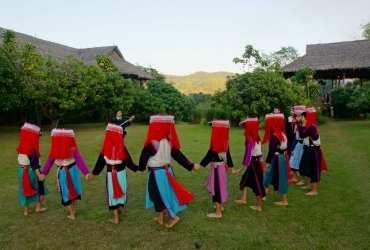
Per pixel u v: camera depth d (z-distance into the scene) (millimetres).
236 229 4125
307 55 23750
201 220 4438
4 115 19109
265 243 3736
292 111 6465
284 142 4891
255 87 14758
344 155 8727
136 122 22406
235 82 16031
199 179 6676
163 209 4141
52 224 4367
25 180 4551
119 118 8828
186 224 4305
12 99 12836
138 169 4113
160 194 4070
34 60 13641
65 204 4445
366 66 20266
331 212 4656
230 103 15430
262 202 5152
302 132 5508
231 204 5078
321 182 6215
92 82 14914
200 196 5535
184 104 22594
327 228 4113
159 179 4102
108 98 16297
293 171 6395
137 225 4305
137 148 10805
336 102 21672
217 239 3854
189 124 21234
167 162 4199
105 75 15852
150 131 4156
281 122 4934
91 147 10859
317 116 17453
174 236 3955
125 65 25812
